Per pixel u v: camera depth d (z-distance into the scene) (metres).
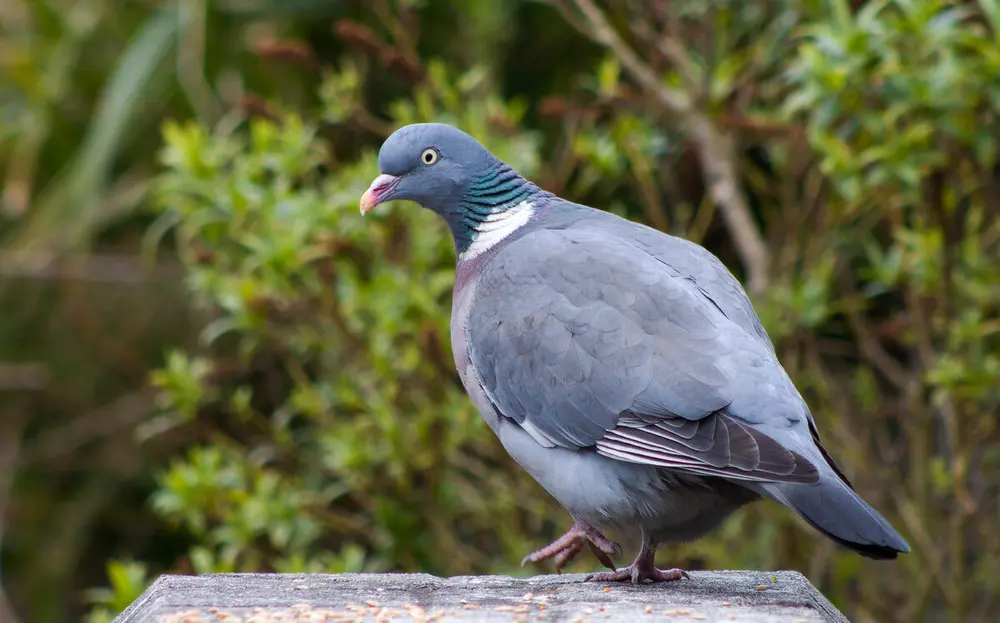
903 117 10.34
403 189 7.98
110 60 14.70
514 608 6.05
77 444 14.98
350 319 10.63
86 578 15.32
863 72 9.61
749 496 6.56
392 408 10.83
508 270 7.32
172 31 13.70
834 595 11.30
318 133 14.07
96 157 13.32
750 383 6.38
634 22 12.25
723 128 11.21
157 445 14.97
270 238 10.28
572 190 13.24
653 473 6.61
